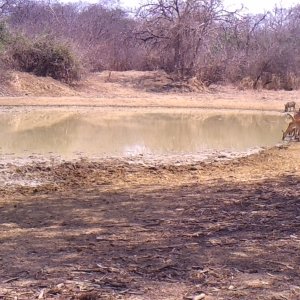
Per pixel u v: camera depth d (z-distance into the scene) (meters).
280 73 39.38
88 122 22.95
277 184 10.93
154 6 39.41
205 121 24.31
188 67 38.34
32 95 31.75
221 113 27.55
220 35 41.41
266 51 39.50
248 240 6.57
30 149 16.52
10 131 20.05
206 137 19.66
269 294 4.80
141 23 40.22
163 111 27.83
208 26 39.19
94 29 49.75
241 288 4.95
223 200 9.38
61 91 33.16
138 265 5.71
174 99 32.09
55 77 35.44
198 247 6.37
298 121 18.84
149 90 35.53
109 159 15.17
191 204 9.23
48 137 18.81
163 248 6.39
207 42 39.06
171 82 36.81
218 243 6.51
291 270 5.44
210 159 15.41
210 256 5.97
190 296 4.76
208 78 38.44
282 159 15.00
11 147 16.78
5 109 26.89
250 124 23.47
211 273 5.37
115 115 25.75
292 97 34.16
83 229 7.73
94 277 5.36
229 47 41.25
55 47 35.53
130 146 17.44
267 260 5.77
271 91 37.12
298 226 7.14
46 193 11.02
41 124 22.03
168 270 5.51
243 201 9.15
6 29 35.53
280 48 39.72
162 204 9.40
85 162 14.62
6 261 6.10
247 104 30.84
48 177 12.76
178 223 7.79
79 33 47.28
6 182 12.17
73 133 19.81
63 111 26.77
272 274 5.33
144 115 26.02
